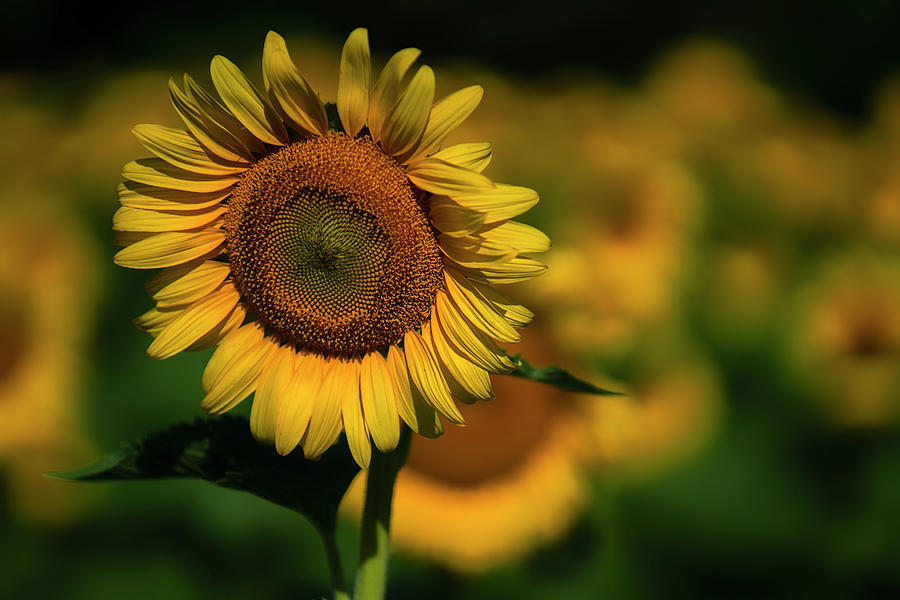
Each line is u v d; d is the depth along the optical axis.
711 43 4.29
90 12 6.01
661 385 2.45
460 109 1.42
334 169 1.44
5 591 2.53
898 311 2.80
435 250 1.45
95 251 2.73
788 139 3.57
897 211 3.13
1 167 2.96
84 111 3.38
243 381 1.45
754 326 2.76
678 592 2.61
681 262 2.60
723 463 2.69
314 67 3.45
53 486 2.57
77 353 2.61
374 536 1.46
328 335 1.45
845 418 2.76
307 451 1.43
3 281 2.60
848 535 2.73
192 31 5.77
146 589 2.51
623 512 2.58
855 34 6.24
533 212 2.55
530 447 2.19
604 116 3.29
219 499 2.55
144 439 1.46
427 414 1.44
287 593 2.51
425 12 6.83
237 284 1.46
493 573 2.48
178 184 1.44
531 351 2.03
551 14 7.10
